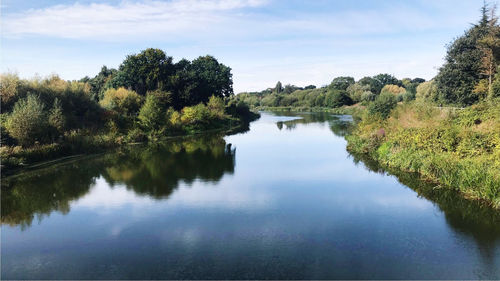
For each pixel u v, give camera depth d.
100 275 8.24
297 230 10.72
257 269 8.36
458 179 13.84
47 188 15.98
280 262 8.70
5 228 11.33
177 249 9.53
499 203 11.76
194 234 10.52
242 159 22.94
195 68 64.75
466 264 8.48
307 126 48.75
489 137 14.60
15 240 10.36
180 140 34.31
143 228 11.06
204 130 44.38
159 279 7.98
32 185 16.50
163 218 11.91
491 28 31.06
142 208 12.99
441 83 34.50
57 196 14.72
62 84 31.97
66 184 16.64
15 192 15.40
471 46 32.75
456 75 32.34
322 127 46.50
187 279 7.95
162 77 52.28
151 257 9.09
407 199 13.51
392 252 9.16
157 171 19.36
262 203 13.40
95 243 10.03
